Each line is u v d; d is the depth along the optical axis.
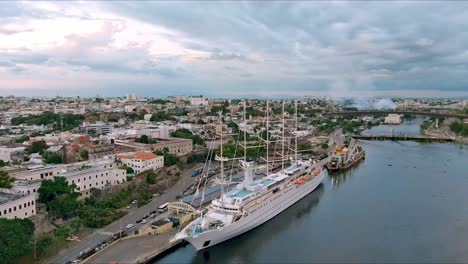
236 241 158.12
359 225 174.38
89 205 176.62
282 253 146.75
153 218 170.38
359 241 156.50
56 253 133.62
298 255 144.88
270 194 184.88
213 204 166.75
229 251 149.12
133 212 182.12
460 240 156.50
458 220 179.75
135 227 159.12
